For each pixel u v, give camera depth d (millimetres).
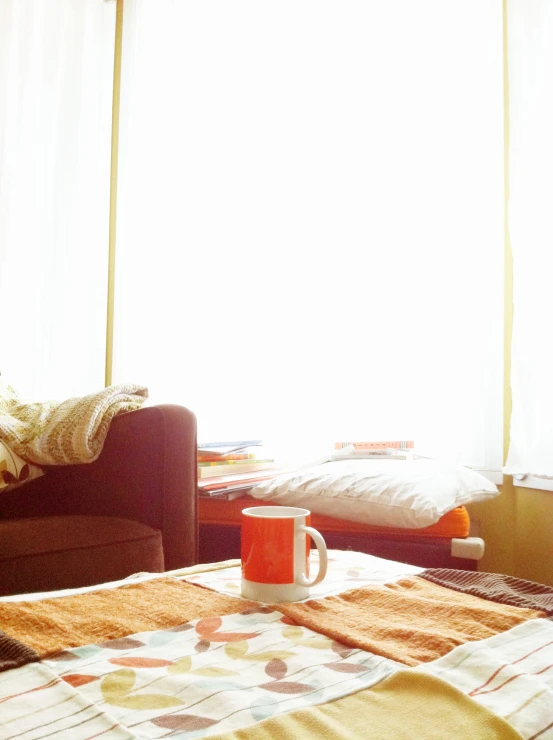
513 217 2111
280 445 2434
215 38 2713
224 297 2584
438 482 1730
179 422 1560
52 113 2822
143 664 579
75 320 2783
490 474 2195
